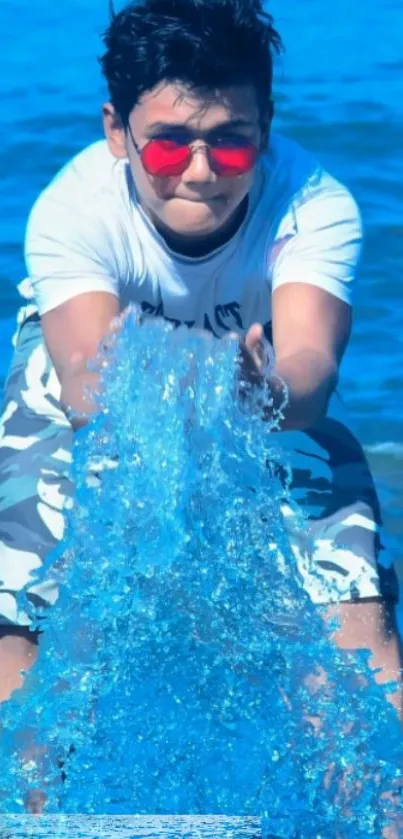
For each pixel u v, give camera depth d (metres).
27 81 19.19
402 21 21.69
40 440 7.57
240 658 6.82
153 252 7.17
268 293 7.40
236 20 6.59
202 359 6.60
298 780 6.59
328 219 7.23
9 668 7.14
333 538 7.18
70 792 6.64
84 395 6.86
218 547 6.83
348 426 7.75
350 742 6.66
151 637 6.83
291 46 20.58
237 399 6.66
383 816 6.50
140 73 6.66
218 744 6.69
